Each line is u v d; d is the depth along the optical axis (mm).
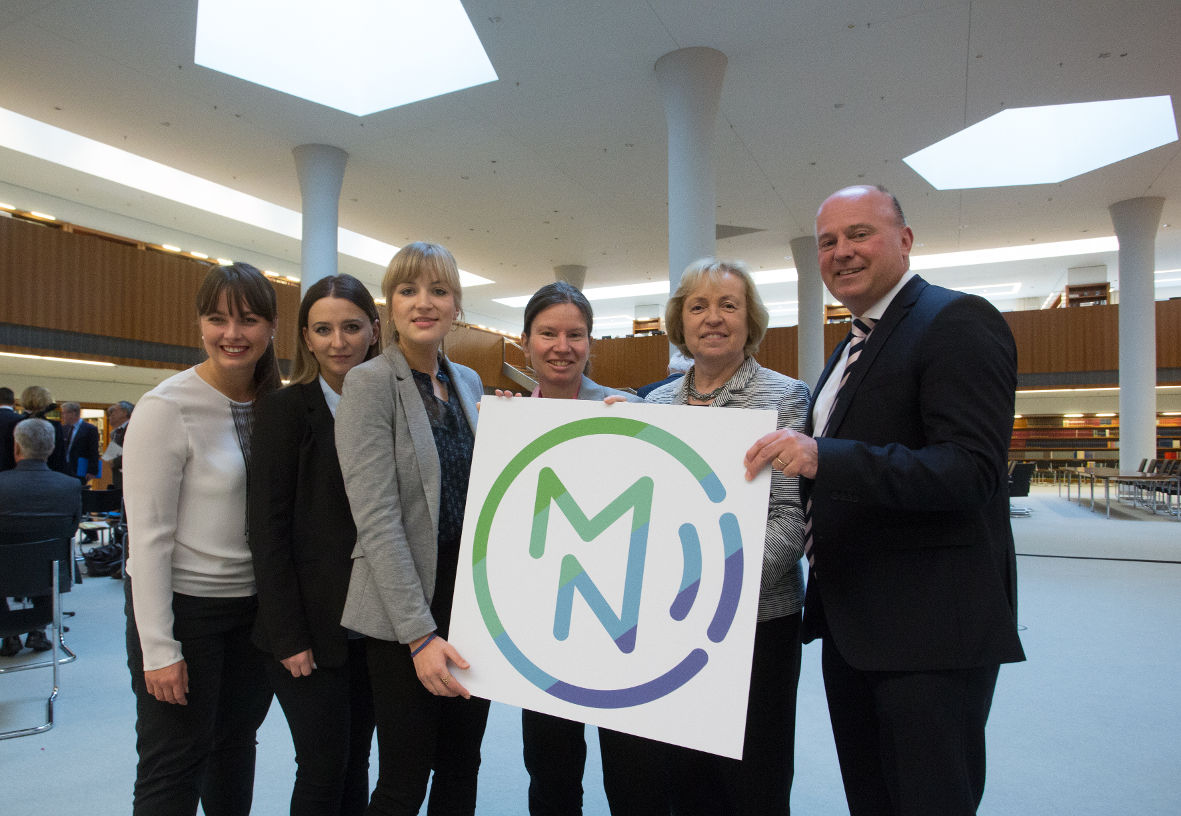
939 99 7648
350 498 1267
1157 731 2529
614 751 1330
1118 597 4707
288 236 13688
